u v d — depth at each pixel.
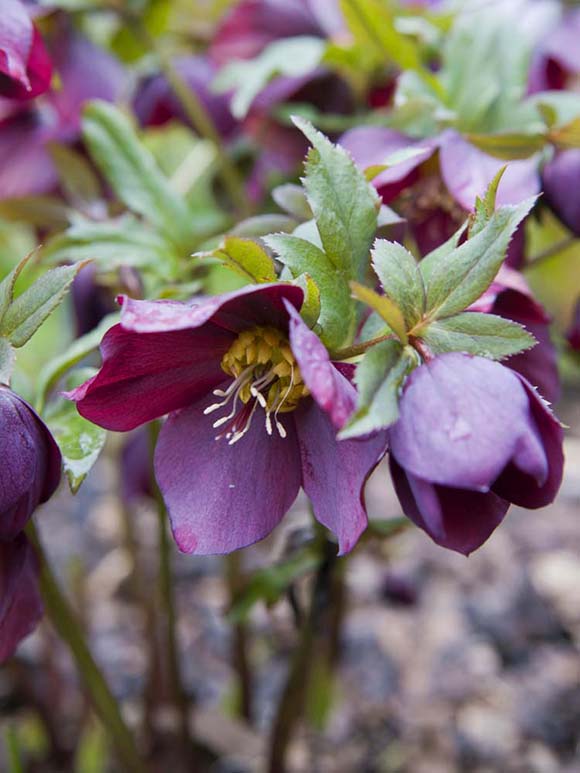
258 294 0.40
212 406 0.42
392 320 0.40
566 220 0.50
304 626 0.56
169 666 0.61
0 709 0.78
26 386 0.49
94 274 0.55
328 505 0.42
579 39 0.59
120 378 0.41
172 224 0.53
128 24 0.60
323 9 0.65
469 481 0.38
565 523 1.02
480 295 0.40
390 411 0.39
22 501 0.41
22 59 0.43
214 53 0.66
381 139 0.52
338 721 0.77
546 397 0.47
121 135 0.54
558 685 0.80
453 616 0.88
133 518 0.74
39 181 0.57
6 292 0.42
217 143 0.60
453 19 0.60
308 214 0.46
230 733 0.73
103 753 0.69
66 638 0.52
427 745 0.75
